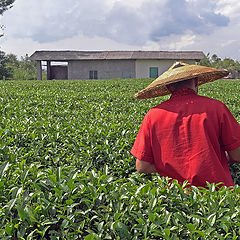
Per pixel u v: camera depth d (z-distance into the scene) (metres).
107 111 7.66
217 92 14.12
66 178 2.38
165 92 3.28
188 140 2.65
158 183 2.46
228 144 2.71
